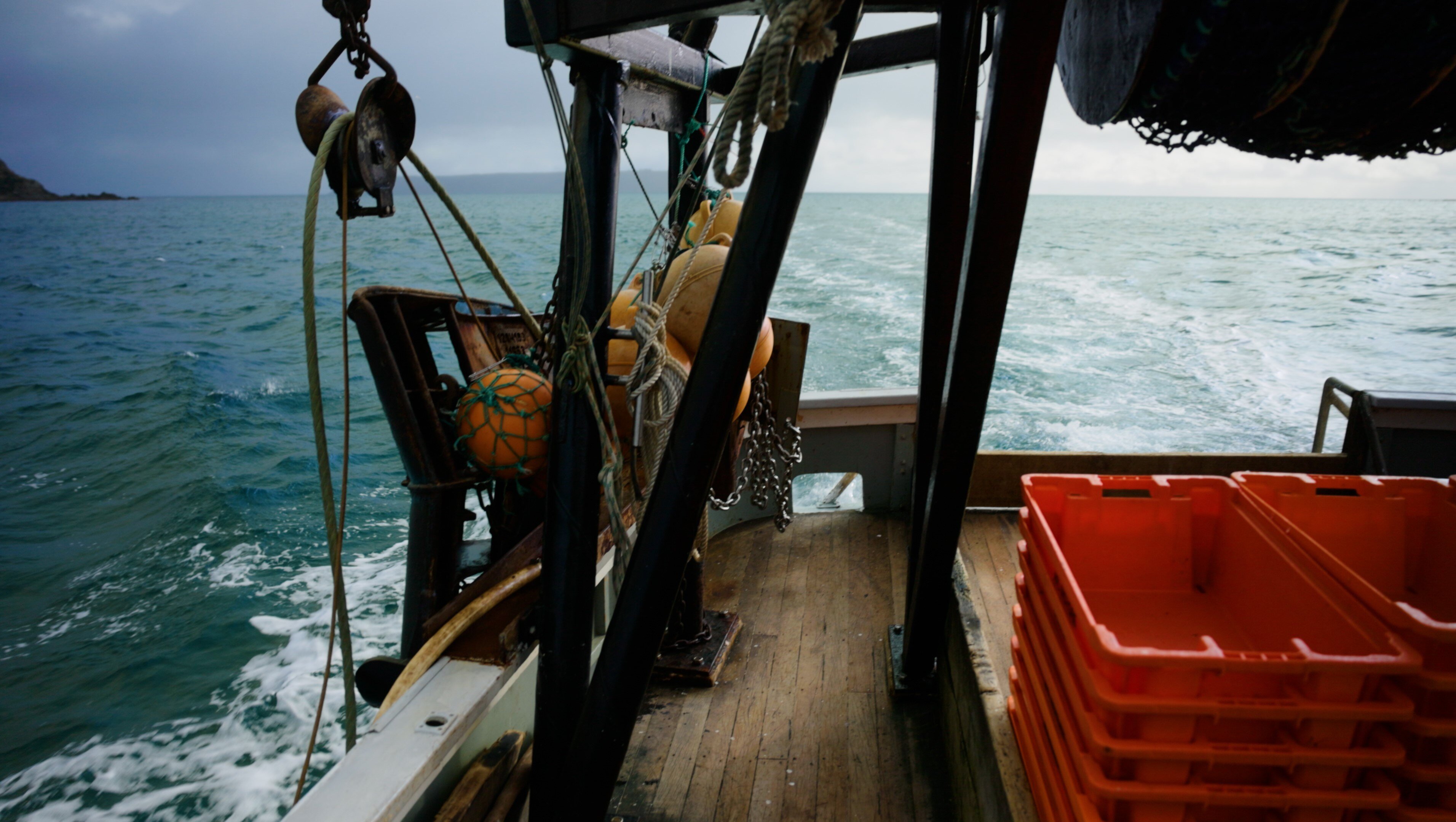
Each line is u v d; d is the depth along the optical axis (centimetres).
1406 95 142
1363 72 139
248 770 599
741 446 335
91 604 858
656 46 272
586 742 203
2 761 630
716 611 373
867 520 472
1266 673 133
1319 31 127
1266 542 184
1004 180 189
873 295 2141
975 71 234
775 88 136
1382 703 130
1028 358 1438
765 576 416
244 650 746
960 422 235
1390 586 202
